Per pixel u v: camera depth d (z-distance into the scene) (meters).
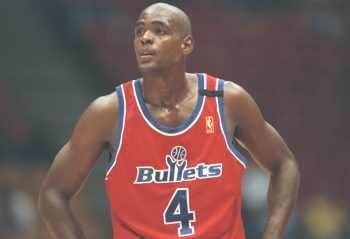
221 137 10.60
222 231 10.59
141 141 10.51
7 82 38.44
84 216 33.28
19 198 31.64
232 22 45.72
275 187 11.19
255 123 10.97
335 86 44.69
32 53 40.47
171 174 10.49
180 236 10.49
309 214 36.41
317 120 43.25
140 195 10.55
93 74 40.75
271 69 44.41
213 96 10.70
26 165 34.44
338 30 46.66
